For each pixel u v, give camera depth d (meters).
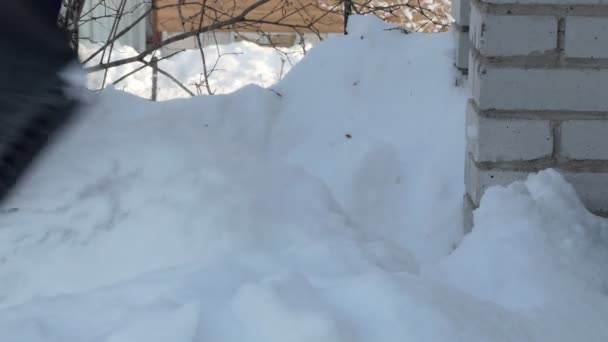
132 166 2.41
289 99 4.13
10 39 2.32
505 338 1.77
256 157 2.66
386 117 3.96
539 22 2.75
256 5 4.81
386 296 1.73
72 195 2.29
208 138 2.68
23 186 2.31
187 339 1.62
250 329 1.67
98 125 2.60
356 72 4.15
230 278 1.90
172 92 7.58
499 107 2.82
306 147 3.87
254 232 2.20
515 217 2.60
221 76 7.92
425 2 7.54
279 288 1.74
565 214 2.64
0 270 2.09
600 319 2.12
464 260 2.47
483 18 2.76
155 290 1.86
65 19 4.58
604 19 2.74
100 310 1.79
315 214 2.38
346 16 5.47
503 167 2.87
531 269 2.34
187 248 2.13
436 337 1.67
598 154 2.83
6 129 2.31
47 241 2.17
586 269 2.40
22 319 1.77
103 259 2.12
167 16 8.43
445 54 4.12
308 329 1.63
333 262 2.01
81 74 2.54
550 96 2.80
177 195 2.30
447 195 3.57
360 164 3.69
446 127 3.79
